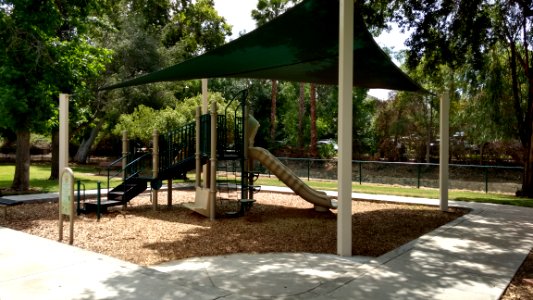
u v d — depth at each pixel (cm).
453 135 3075
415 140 3183
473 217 968
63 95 984
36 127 1338
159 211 1066
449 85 2122
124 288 454
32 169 2489
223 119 1066
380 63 901
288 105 3694
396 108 3047
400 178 2375
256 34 730
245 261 596
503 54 1789
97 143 3584
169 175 1088
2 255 592
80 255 593
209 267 564
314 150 3017
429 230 844
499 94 1847
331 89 3641
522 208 1109
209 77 980
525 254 628
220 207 1143
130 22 2850
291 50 823
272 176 2192
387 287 470
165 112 2367
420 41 1349
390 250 673
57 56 1360
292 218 982
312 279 505
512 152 2856
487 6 1409
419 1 1303
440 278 506
